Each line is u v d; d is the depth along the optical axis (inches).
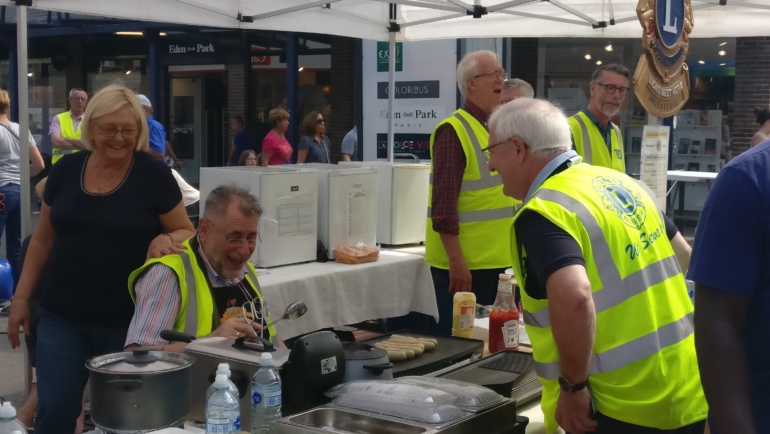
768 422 75.2
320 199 197.0
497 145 106.4
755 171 75.2
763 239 74.5
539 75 457.7
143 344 116.7
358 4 251.3
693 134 459.5
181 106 590.9
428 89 418.0
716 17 260.1
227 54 537.6
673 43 183.8
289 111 510.3
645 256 100.7
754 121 448.1
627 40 446.9
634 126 450.6
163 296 120.4
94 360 94.6
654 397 98.0
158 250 127.1
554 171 103.6
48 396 135.9
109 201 135.1
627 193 103.4
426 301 211.0
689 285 127.6
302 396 101.7
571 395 96.0
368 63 431.2
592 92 201.2
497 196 182.1
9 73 623.5
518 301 183.2
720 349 74.4
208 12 214.4
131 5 198.2
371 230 208.5
